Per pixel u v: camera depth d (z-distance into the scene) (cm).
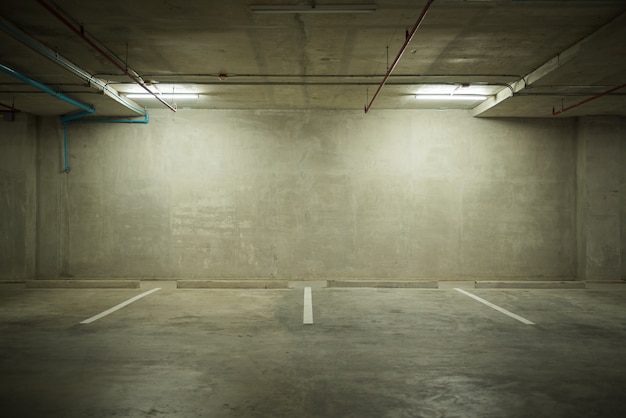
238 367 549
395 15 691
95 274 1307
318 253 1305
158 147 1311
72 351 611
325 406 437
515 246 1315
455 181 1316
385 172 1312
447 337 689
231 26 737
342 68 953
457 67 939
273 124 1311
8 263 1269
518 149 1322
